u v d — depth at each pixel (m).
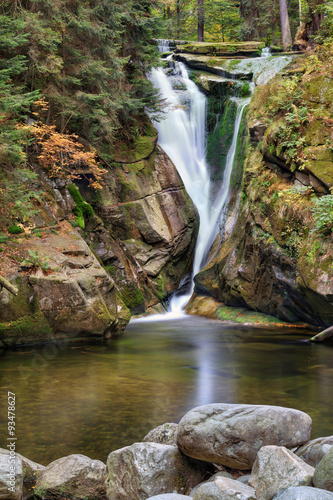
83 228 13.70
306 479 3.13
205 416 3.94
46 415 5.77
